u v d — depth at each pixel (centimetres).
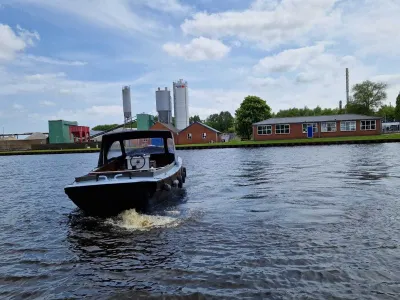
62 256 650
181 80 8869
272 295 468
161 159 1409
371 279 501
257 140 5809
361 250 604
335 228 731
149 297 480
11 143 7150
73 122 7781
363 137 4853
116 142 1297
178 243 681
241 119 7781
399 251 592
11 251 691
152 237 724
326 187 1216
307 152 3200
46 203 1202
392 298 450
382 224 742
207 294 479
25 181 1922
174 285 511
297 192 1154
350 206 914
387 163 1906
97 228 811
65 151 5716
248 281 509
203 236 718
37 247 710
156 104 8344
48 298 491
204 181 1558
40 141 7244
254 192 1205
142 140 1346
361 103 7050
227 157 3114
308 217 827
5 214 1040
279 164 2188
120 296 488
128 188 838
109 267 587
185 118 8969
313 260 571
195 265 574
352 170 1658
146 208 898
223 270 549
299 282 500
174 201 1088
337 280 502
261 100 7762
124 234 754
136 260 608
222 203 1042
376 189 1128
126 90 7488
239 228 765
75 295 497
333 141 4369
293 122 5591
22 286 532
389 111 10256
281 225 772
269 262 571
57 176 2138
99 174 900
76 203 887
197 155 3650
